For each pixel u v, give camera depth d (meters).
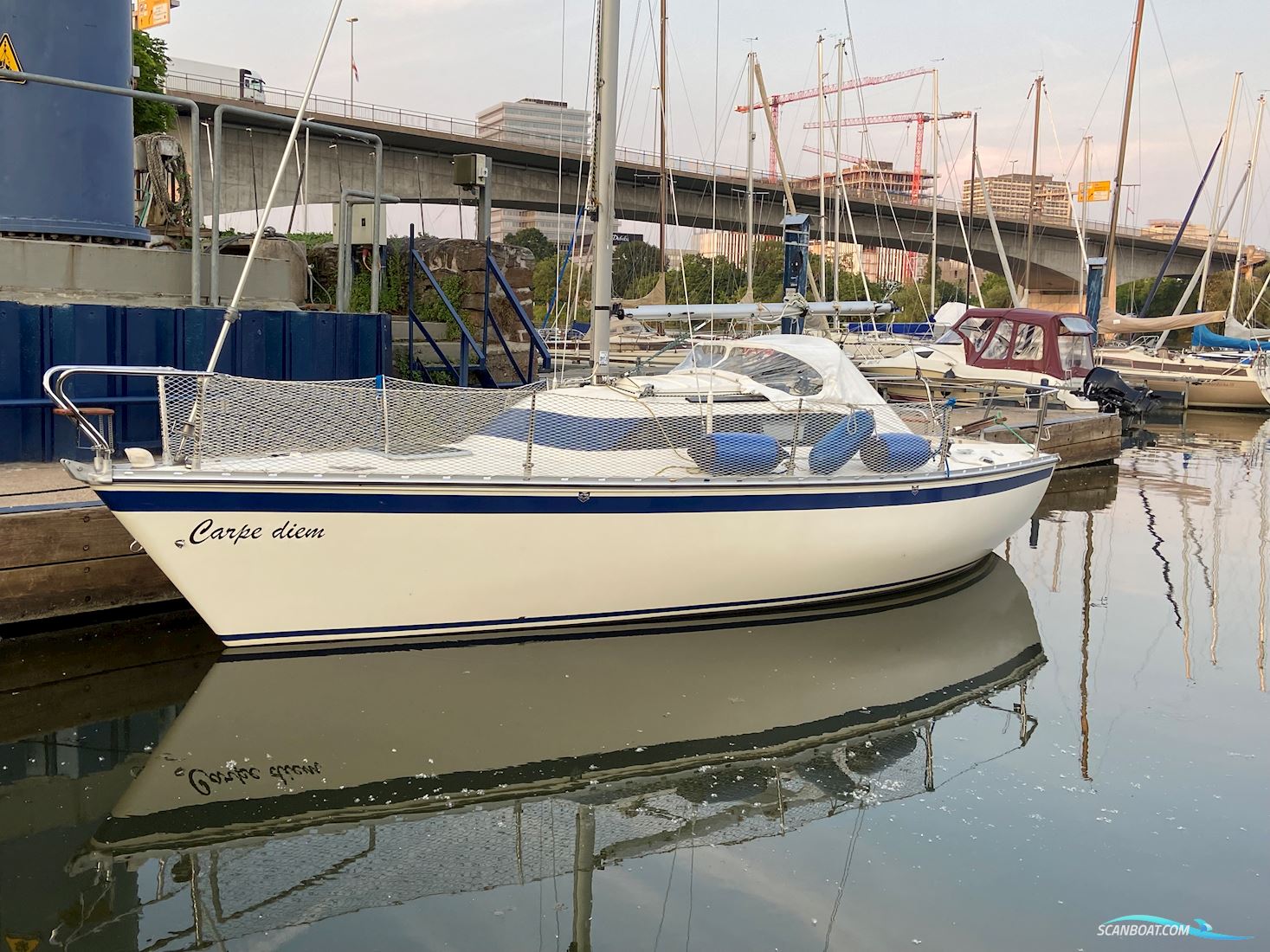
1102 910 3.96
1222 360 26.98
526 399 6.53
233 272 9.26
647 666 6.37
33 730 5.14
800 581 7.21
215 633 5.73
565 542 6.23
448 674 6.05
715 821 4.63
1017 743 5.52
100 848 4.18
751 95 25.03
